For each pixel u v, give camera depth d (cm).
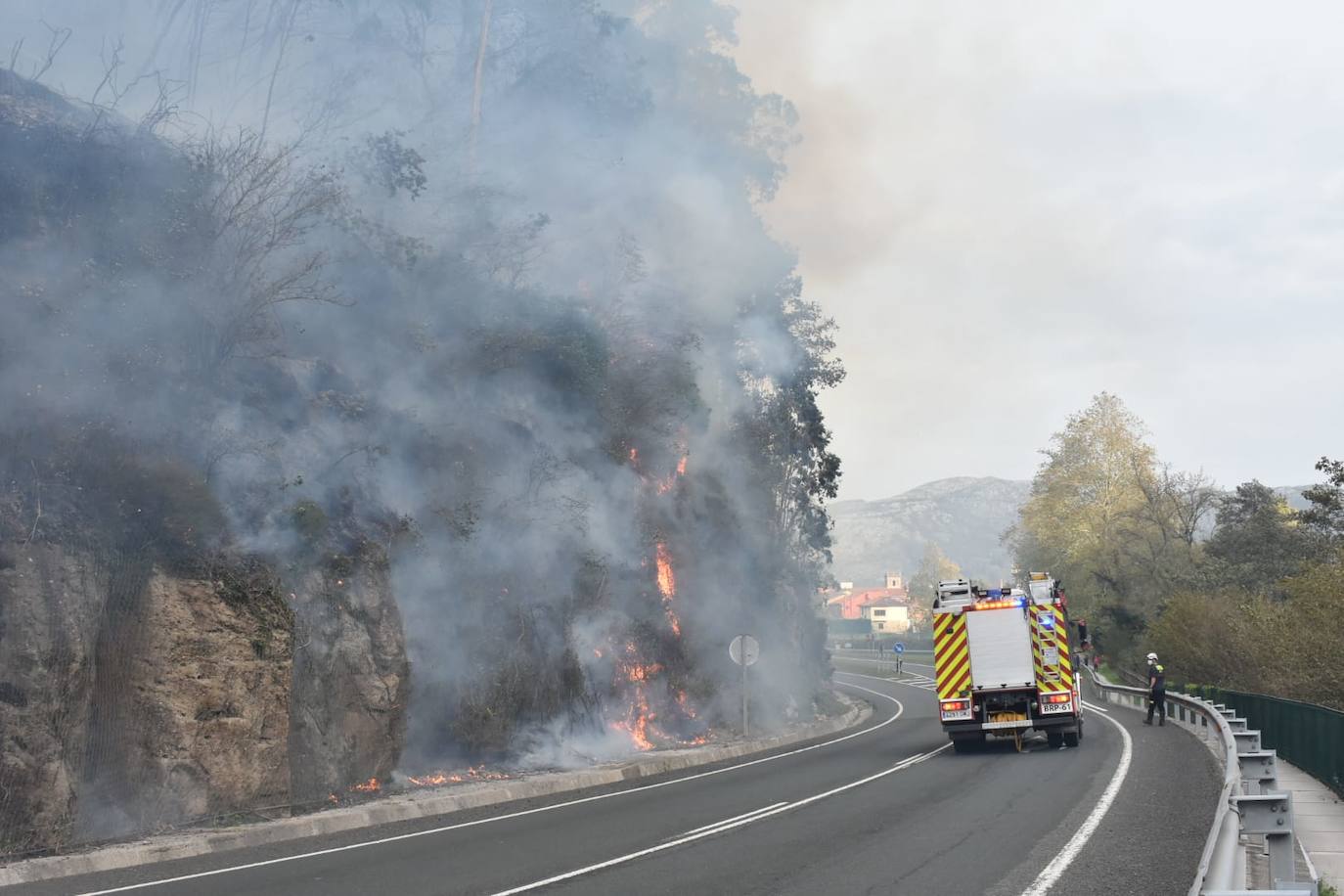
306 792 1620
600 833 1318
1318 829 1441
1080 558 7188
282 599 1611
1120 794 1589
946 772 2020
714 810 1536
